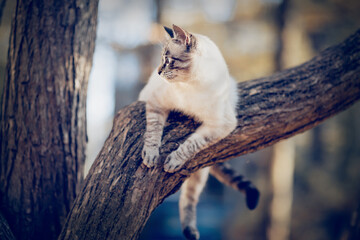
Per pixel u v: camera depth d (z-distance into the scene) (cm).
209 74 142
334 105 154
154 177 137
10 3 276
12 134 145
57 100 147
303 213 407
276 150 296
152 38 295
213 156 145
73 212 135
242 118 148
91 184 136
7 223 140
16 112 145
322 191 418
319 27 429
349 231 161
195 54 141
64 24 147
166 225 366
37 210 146
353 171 429
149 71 330
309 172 436
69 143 149
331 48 162
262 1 362
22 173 145
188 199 172
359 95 156
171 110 149
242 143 147
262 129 148
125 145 140
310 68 158
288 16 293
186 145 140
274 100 152
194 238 165
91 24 152
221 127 143
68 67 148
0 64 295
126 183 135
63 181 148
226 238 393
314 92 153
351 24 424
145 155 137
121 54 335
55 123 147
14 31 147
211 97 143
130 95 355
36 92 145
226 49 360
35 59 145
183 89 143
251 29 364
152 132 141
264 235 342
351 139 448
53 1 146
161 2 337
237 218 394
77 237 132
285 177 306
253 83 158
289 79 156
